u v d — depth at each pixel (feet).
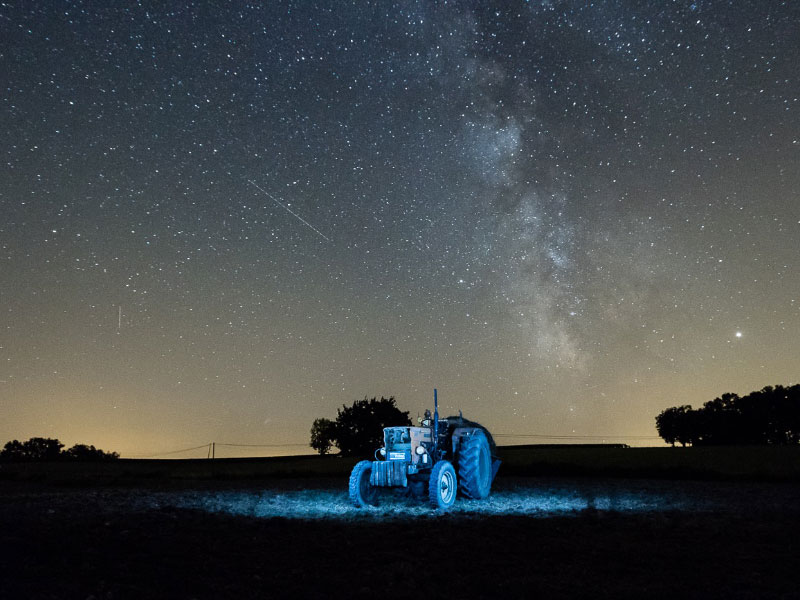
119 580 24.04
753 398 220.64
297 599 21.70
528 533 34.63
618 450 151.74
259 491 68.13
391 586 23.08
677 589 22.26
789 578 23.81
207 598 21.74
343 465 125.39
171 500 57.21
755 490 62.08
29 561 26.86
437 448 52.39
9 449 199.82
